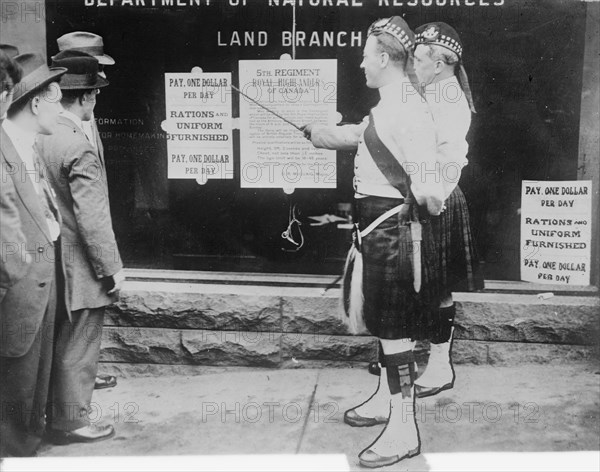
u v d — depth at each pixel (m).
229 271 4.32
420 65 3.98
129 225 4.30
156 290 4.33
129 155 4.23
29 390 3.62
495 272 4.18
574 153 4.04
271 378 4.29
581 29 3.94
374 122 4.02
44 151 3.59
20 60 3.59
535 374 4.21
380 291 4.03
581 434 3.82
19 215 3.47
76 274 3.70
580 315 4.17
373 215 4.04
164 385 4.32
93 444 3.83
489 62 3.99
